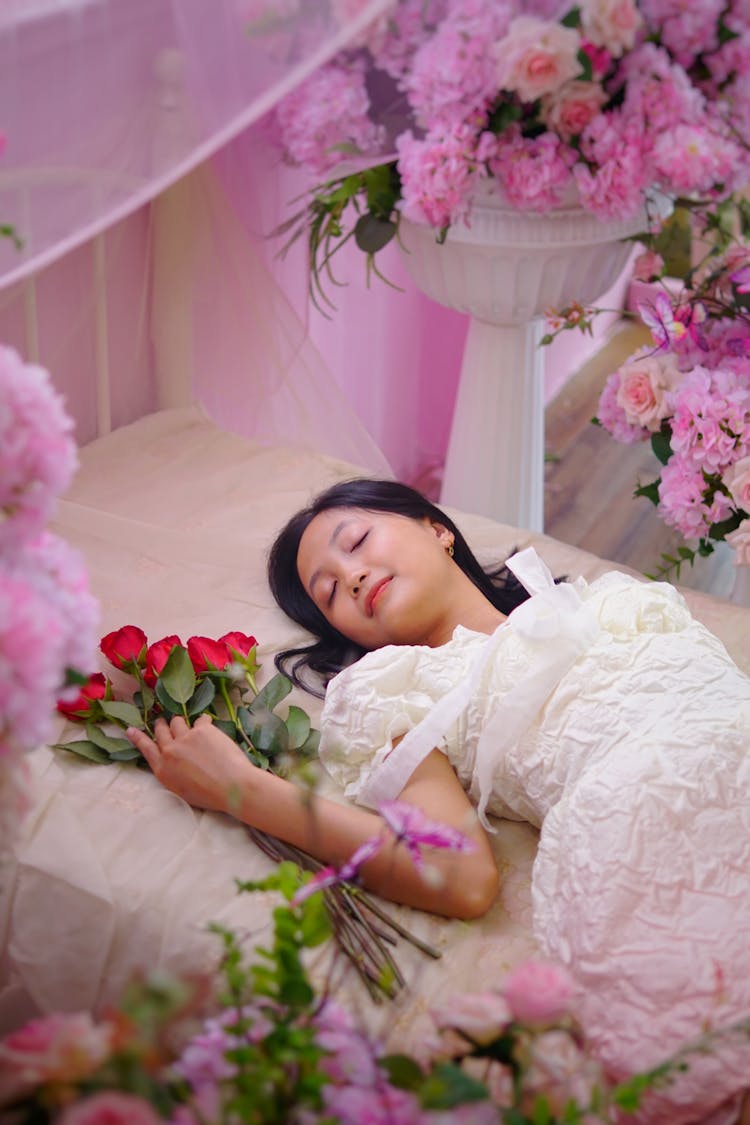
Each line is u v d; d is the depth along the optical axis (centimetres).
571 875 117
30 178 131
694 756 121
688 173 177
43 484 85
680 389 183
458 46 166
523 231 191
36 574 87
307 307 216
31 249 135
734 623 170
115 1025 68
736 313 197
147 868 128
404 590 157
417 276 213
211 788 133
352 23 139
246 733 144
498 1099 93
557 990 74
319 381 220
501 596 174
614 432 200
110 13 130
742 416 175
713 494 183
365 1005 112
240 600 174
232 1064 76
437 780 134
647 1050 106
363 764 139
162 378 213
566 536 292
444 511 199
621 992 109
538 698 136
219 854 130
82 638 88
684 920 111
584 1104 90
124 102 136
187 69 137
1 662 75
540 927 119
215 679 152
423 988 116
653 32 175
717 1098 101
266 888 84
